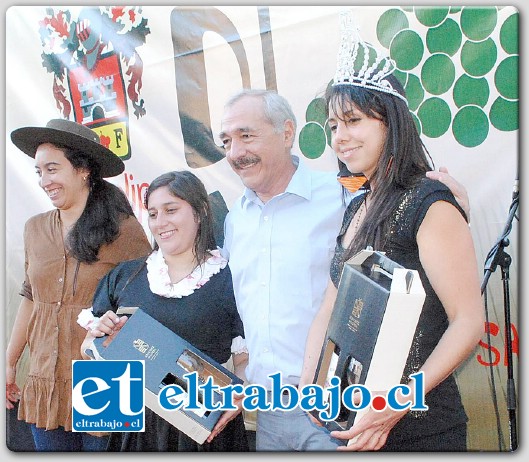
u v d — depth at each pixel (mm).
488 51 2512
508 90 2510
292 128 2539
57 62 2609
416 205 2451
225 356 2570
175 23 2576
